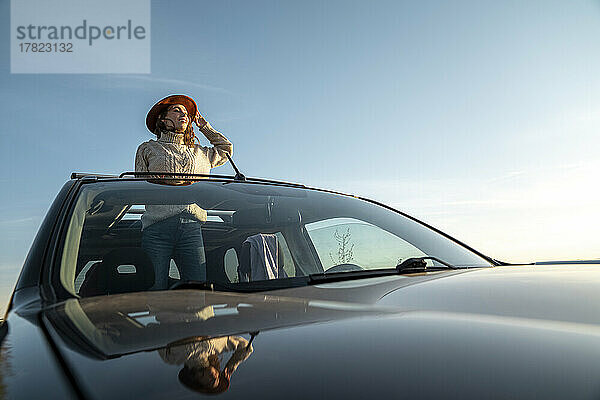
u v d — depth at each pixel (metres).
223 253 1.66
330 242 1.85
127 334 0.60
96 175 1.96
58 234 1.37
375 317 0.66
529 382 0.41
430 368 0.44
